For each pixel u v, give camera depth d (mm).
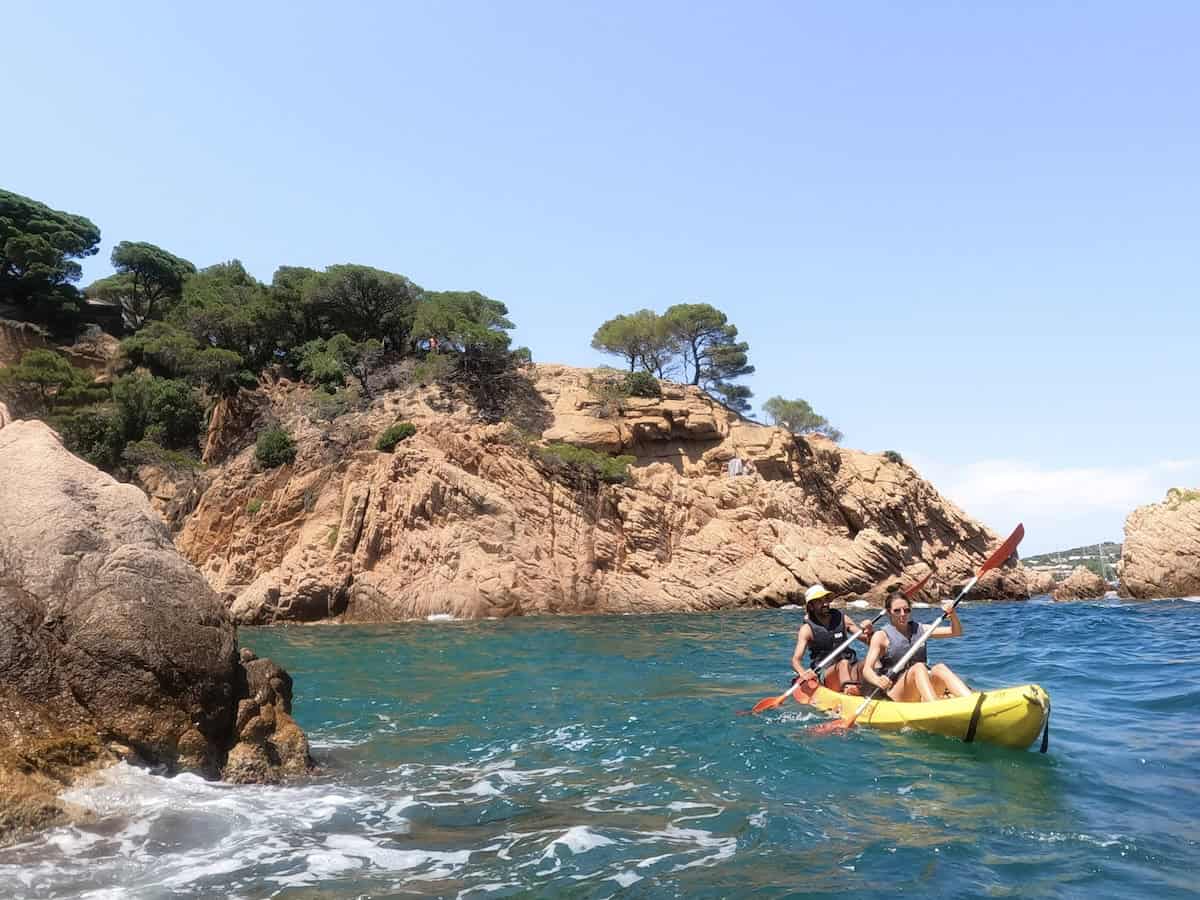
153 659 7254
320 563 38156
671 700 12203
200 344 54469
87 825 6199
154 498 46344
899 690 10117
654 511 43312
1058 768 7754
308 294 56562
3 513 7652
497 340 51594
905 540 49250
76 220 69375
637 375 51656
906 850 5754
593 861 5750
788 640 22734
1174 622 25641
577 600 39969
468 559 38781
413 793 7473
